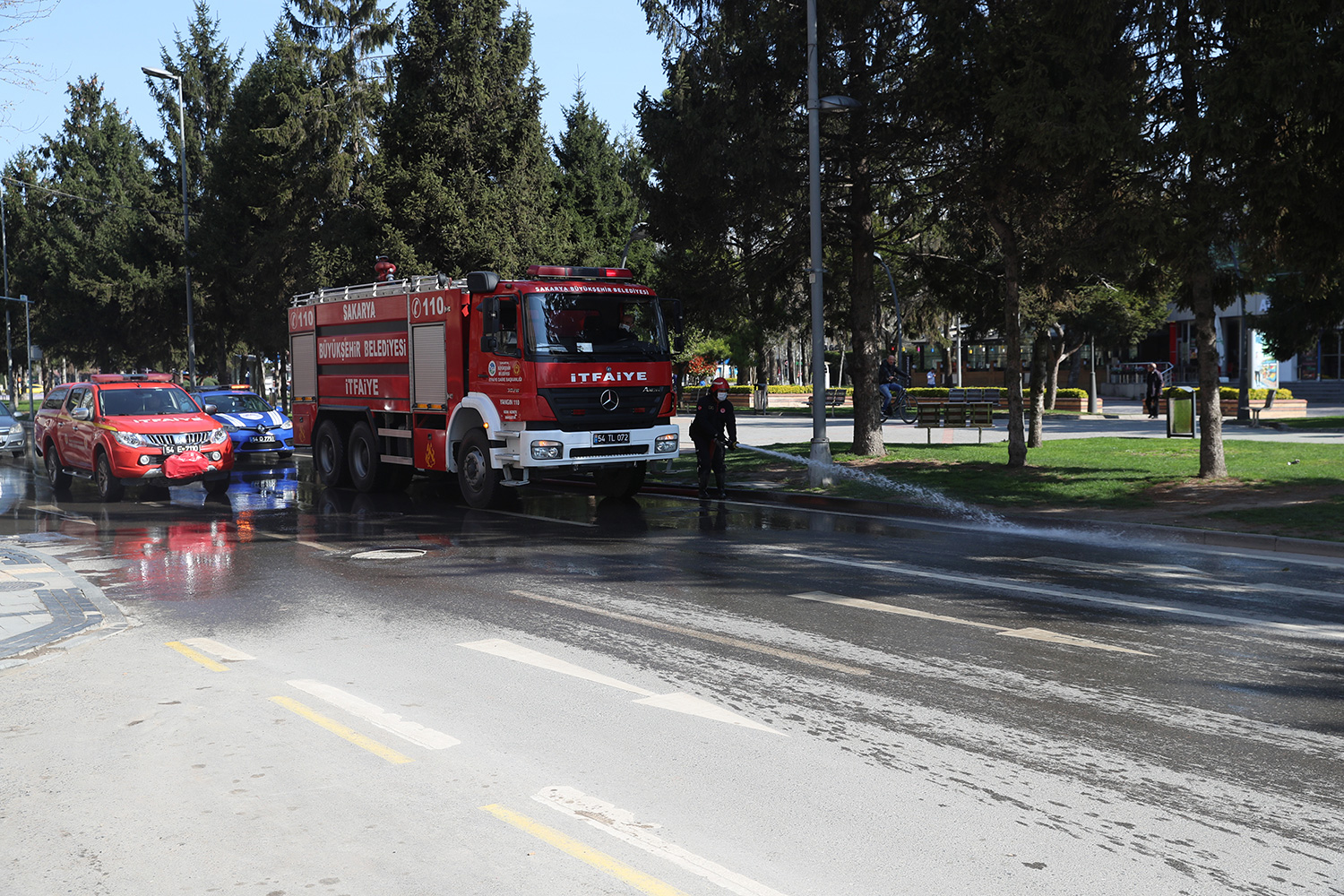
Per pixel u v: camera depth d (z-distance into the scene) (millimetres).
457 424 16578
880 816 4535
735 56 18859
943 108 16594
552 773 5078
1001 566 10648
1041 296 20891
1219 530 12219
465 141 30656
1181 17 14312
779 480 18844
